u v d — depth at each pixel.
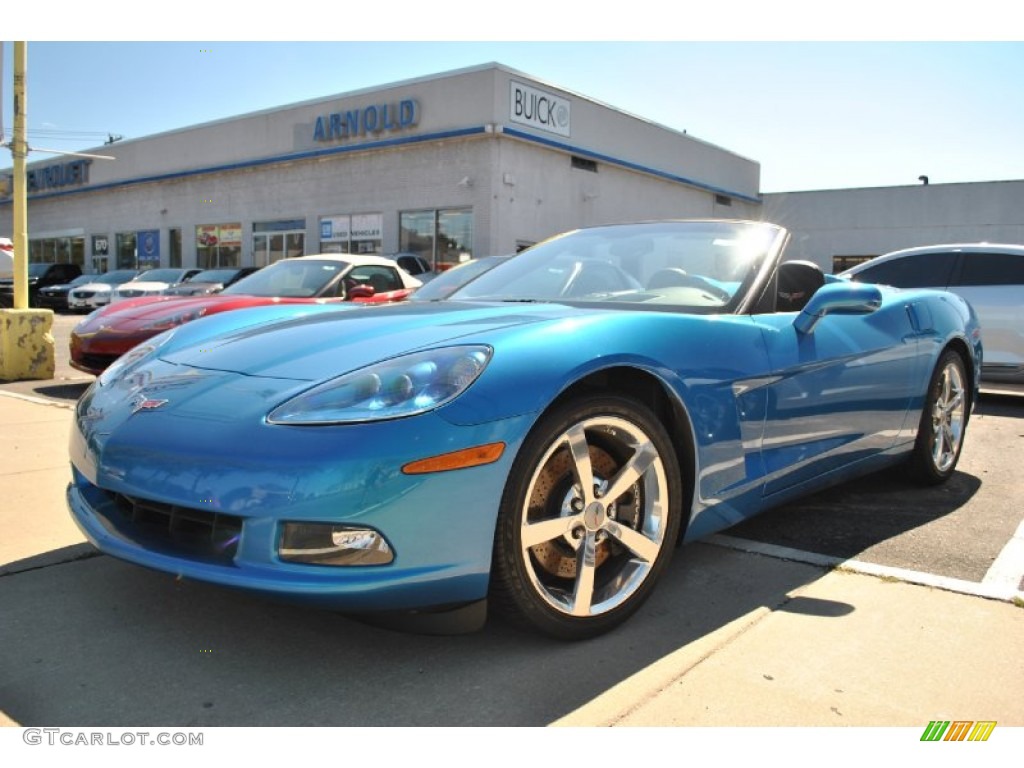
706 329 2.52
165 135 25.86
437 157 18.84
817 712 1.89
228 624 2.32
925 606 2.49
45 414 5.59
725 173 27.89
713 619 2.39
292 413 1.94
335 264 7.45
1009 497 3.79
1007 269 7.17
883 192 27.97
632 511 2.35
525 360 2.04
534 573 2.07
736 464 2.57
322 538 1.85
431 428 1.88
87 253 29.84
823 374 2.92
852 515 3.47
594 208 21.34
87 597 2.50
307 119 21.34
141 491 2.00
